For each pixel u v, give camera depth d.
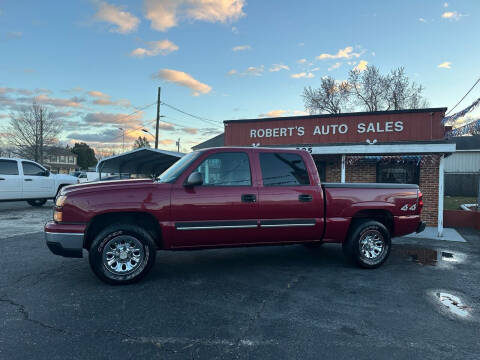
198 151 4.89
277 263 5.61
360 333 3.13
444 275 5.09
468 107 7.46
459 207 15.30
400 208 5.46
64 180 13.62
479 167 28.06
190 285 4.42
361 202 5.26
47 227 4.20
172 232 4.44
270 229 4.83
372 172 10.96
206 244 4.65
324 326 3.27
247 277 4.80
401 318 3.48
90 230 4.48
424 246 7.39
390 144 8.96
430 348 2.88
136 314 3.47
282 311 3.61
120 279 4.30
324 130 11.60
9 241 7.17
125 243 4.34
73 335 3.01
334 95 37.00
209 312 3.56
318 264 5.58
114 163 14.62
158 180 4.76
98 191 4.27
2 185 11.39
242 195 4.69
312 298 4.02
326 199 5.12
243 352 2.76
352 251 5.25
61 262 5.47
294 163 5.10
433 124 10.37
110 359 2.63
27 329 3.11
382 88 34.91
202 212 4.52
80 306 3.66
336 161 11.27
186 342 2.91
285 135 12.13
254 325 3.26
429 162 10.34
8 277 4.66
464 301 4.01
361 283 4.61
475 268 5.54
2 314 3.44
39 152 38.97
